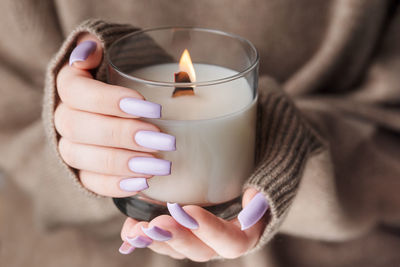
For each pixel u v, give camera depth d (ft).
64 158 1.25
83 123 1.16
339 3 1.82
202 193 1.18
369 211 1.88
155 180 1.17
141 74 1.24
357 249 1.94
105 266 1.95
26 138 1.94
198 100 1.13
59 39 2.04
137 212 1.23
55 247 2.03
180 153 1.13
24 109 2.07
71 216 1.84
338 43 1.88
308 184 1.67
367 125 1.82
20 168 1.96
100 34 1.26
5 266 1.98
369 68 2.00
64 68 1.26
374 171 1.80
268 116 1.39
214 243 1.13
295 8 1.89
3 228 2.12
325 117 1.79
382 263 1.90
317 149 1.48
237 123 1.15
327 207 1.71
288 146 1.30
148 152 1.14
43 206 1.83
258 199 1.14
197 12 1.95
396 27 1.95
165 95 1.12
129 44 1.23
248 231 1.18
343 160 1.78
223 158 1.16
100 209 1.79
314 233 1.82
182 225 1.12
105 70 1.28
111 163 1.16
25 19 1.95
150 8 1.95
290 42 1.98
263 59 2.03
